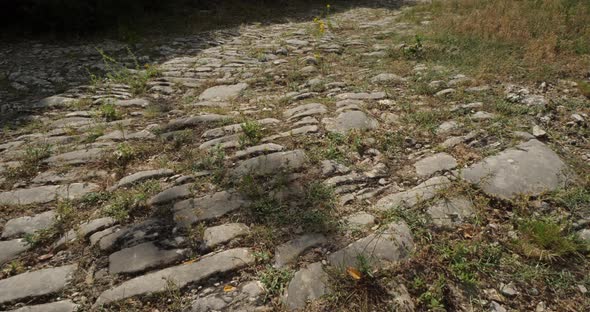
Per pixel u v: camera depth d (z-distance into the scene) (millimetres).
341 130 3523
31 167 3236
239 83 5168
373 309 1998
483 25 6422
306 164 3082
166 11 9859
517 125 3473
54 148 3553
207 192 2836
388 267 2193
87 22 8016
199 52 7012
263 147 3330
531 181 2795
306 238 2416
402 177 2949
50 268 2295
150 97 4859
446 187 2762
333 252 2314
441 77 4637
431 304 2012
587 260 2270
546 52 5105
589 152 3168
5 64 6219
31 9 7742
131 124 4059
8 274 2264
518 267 2232
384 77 4816
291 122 3785
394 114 3838
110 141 3650
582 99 3963
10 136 3906
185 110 4355
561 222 2486
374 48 6328
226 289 2119
